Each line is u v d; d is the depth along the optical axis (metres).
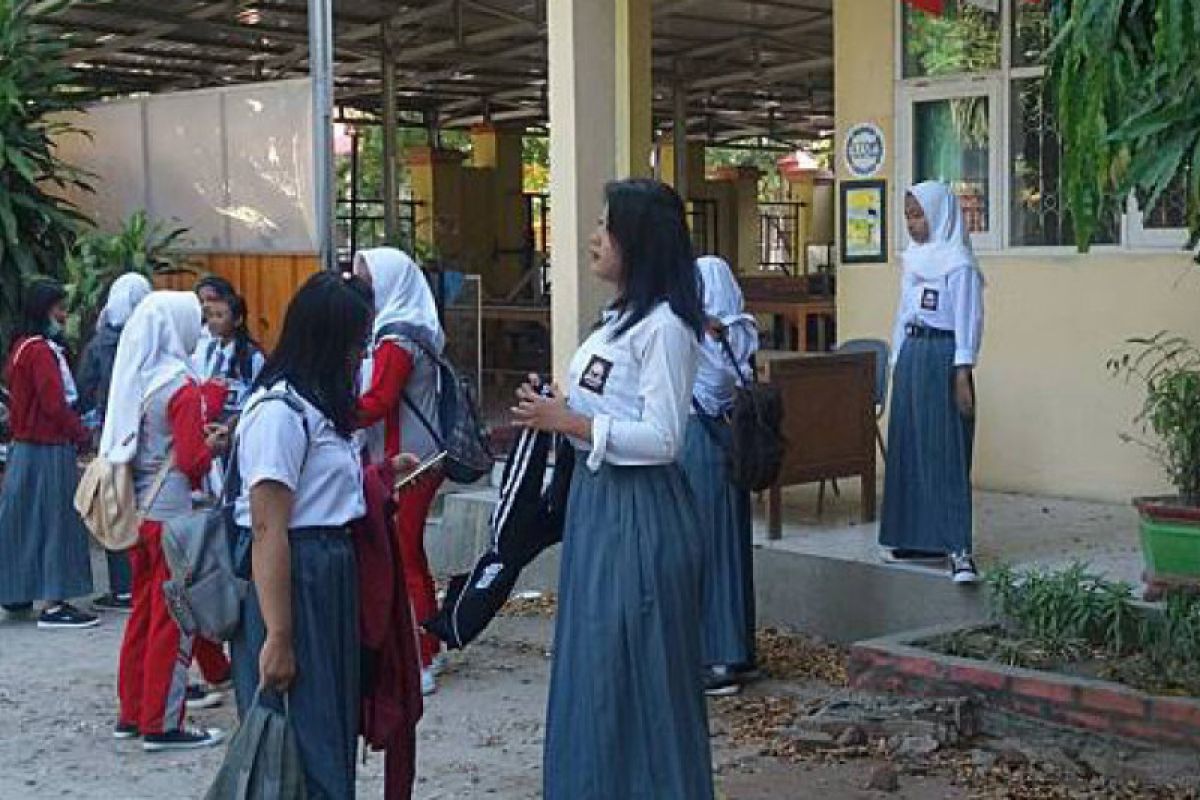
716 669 7.16
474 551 9.62
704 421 7.08
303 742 4.57
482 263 20.77
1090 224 5.33
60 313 9.52
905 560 7.79
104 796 6.10
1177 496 7.34
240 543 4.76
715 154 31.23
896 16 10.11
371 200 21.31
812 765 6.19
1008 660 6.62
